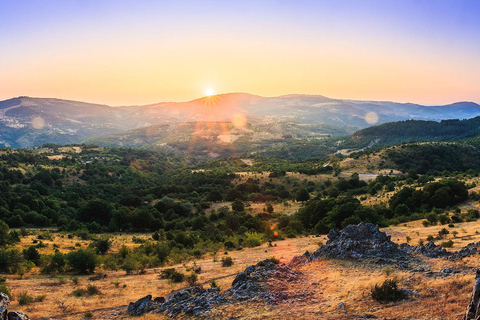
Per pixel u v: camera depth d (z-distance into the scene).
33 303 30.22
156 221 104.56
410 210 91.50
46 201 129.62
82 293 34.28
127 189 187.62
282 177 188.50
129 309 25.98
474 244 31.75
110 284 38.84
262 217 113.88
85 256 47.03
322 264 31.02
